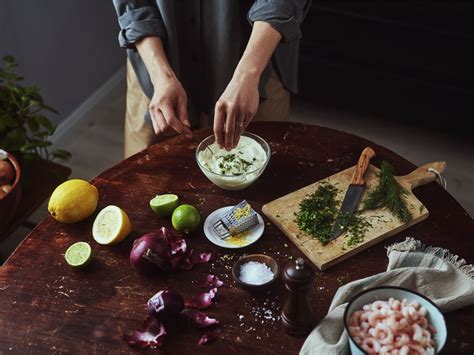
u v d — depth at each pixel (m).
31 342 1.32
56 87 2.88
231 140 1.59
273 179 1.70
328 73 2.96
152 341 1.30
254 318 1.36
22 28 2.58
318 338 1.27
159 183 1.68
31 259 1.49
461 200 2.71
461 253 1.49
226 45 1.93
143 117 2.15
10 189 1.86
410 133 3.03
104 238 1.51
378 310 1.21
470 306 1.38
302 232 1.53
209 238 1.53
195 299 1.39
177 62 1.94
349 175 1.69
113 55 3.21
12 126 2.19
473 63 2.67
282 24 1.70
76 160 2.91
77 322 1.35
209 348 1.30
